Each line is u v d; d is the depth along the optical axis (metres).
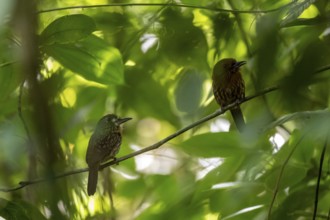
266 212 9.42
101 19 12.16
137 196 14.58
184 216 10.84
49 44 7.85
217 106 13.52
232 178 10.67
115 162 12.15
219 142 8.65
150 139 16.44
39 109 3.86
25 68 3.82
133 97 13.47
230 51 13.31
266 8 10.48
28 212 8.44
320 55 2.96
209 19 12.00
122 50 12.30
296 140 8.38
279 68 3.59
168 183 12.84
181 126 13.53
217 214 11.62
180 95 10.56
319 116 5.22
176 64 10.95
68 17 7.63
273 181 9.32
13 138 9.20
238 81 12.23
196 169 12.91
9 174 11.59
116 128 13.26
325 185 9.59
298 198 9.41
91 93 13.98
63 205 5.33
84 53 8.81
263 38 3.17
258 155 9.15
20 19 3.17
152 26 11.45
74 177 8.98
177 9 11.07
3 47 7.71
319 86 7.32
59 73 11.67
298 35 7.84
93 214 10.94
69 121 12.05
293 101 2.93
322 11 4.68
